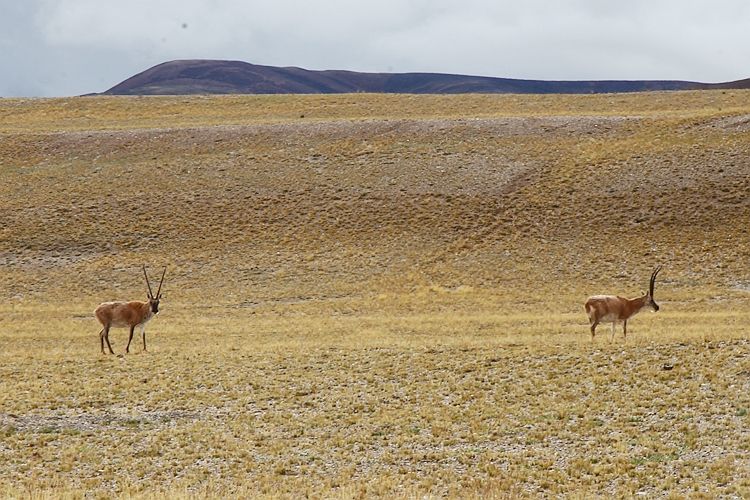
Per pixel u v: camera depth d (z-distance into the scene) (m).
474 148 115.50
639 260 86.69
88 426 36.94
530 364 43.59
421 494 27.44
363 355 48.19
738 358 40.91
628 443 32.03
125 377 45.06
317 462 31.56
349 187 107.56
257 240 97.50
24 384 43.94
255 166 115.50
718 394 36.28
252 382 43.16
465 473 29.86
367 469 30.67
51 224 103.19
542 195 101.62
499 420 35.53
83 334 66.38
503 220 97.38
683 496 26.50
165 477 30.20
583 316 69.19
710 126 114.69
